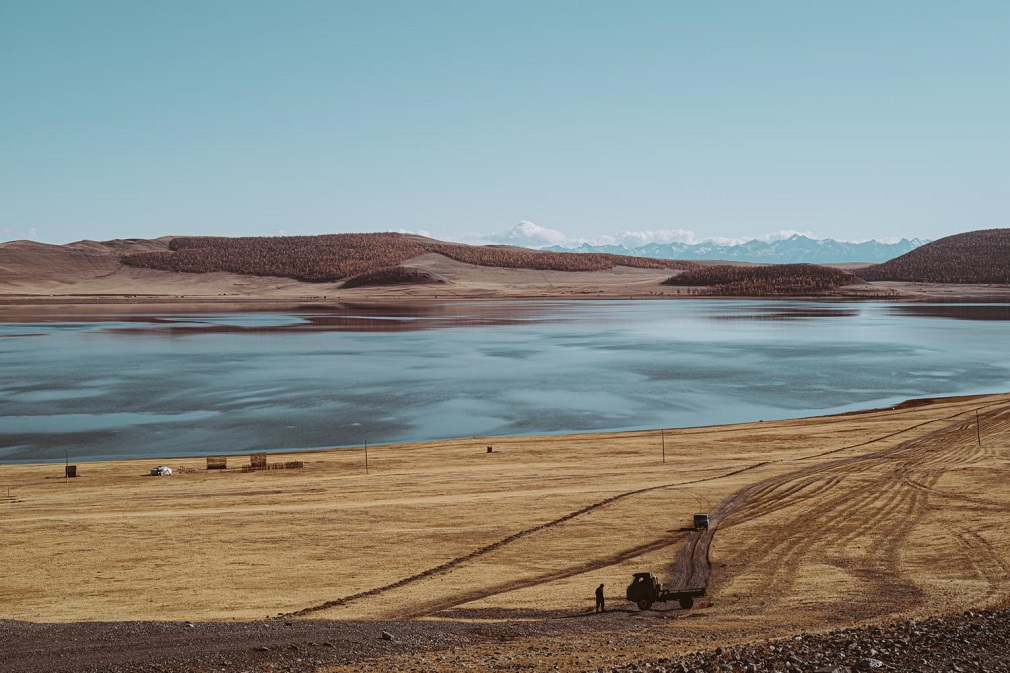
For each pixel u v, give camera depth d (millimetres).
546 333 195500
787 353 150625
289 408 95250
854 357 144375
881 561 40281
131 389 107062
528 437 78812
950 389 110000
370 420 89250
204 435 81500
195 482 60656
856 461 65938
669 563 41188
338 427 85625
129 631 26719
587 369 128500
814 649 21906
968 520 47688
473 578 38750
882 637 22812
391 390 107750
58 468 66500
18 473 64375
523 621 30672
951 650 21297
